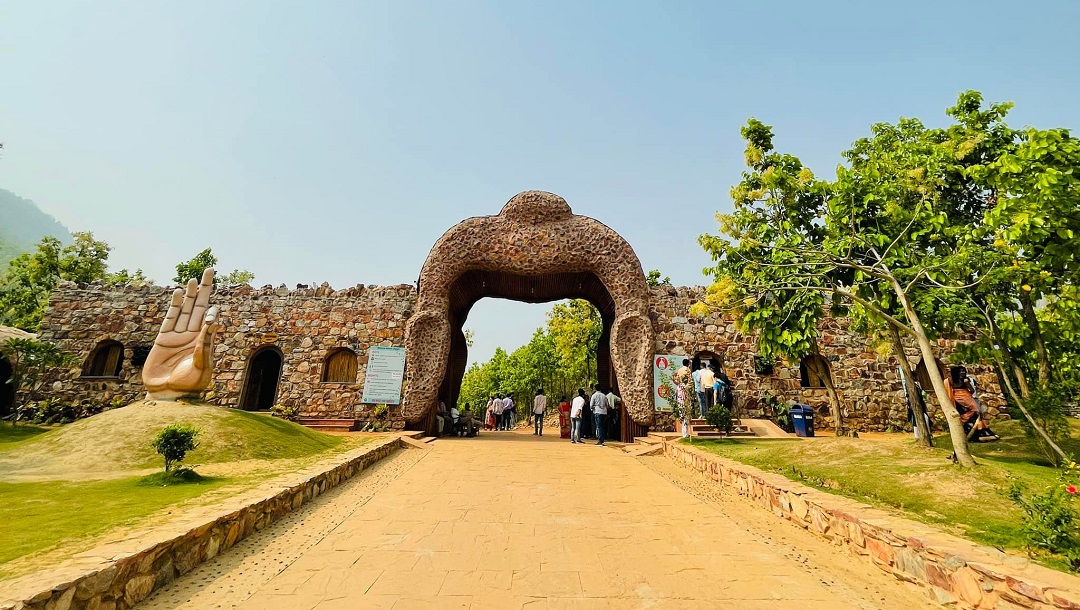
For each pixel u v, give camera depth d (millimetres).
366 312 17750
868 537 4945
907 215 8219
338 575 4395
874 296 8555
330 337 17547
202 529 4531
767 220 10234
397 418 16391
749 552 5223
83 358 17266
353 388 16938
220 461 8562
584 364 30094
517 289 17719
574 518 6316
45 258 23422
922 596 4184
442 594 4051
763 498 7195
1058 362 8805
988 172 6672
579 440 15102
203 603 3793
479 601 3943
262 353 18297
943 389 6617
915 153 9188
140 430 9211
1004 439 9172
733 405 16000
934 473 6137
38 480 6871
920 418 7887
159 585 3949
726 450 10461
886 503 5734
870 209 8766
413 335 15406
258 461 8734
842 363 16875
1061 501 4250
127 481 6668
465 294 17500
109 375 17344
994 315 8758
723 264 10734
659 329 17266
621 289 15508
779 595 4176
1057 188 5969
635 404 14914
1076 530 3994
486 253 15789
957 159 8773
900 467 6652
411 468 9609
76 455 8328
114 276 25219
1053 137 5992
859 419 16312
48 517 4793
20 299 23484
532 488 7949
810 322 9602
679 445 11617
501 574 4484
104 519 4699
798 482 7008
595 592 4156
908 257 8227
